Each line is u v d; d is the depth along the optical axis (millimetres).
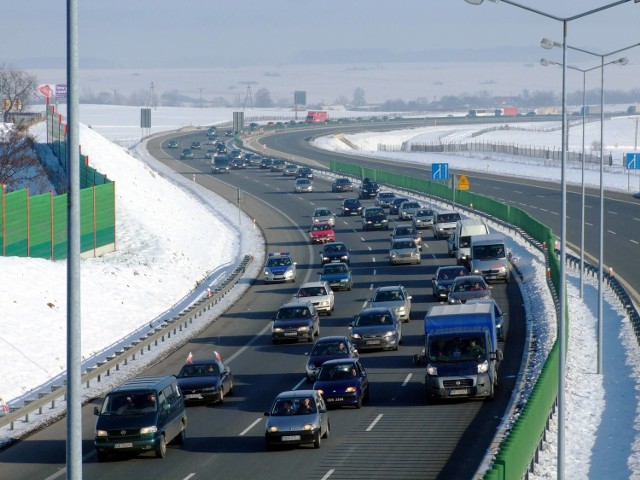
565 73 49750
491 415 60969
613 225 154250
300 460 52562
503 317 86125
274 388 72375
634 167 190000
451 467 50031
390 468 50250
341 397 64438
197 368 69562
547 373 55469
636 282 109875
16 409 62688
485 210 168250
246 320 101562
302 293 101312
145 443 53438
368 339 82750
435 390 64438
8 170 166875
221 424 62344
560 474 43500
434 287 106125
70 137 30531
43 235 116000
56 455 56062
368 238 157750
